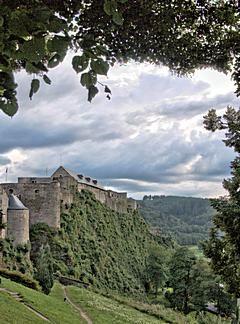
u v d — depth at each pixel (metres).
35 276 56.97
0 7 3.27
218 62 11.46
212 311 79.75
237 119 17.58
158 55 10.20
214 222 14.28
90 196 98.62
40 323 31.22
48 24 3.32
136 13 8.97
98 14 7.39
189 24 10.37
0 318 27.73
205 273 76.12
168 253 104.62
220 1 10.41
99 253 85.88
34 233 75.75
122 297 77.06
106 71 3.66
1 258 59.06
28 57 3.33
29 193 79.75
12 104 3.63
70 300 57.31
